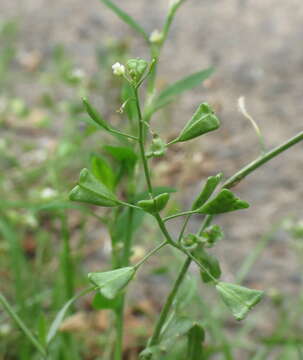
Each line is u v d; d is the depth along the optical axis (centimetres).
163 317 15
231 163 35
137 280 28
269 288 28
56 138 38
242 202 13
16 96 42
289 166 35
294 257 30
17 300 23
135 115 17
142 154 13
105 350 23
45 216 32
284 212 32
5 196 31
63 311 15
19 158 35
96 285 13
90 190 13
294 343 20
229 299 13
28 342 22
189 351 15
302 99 41
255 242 31
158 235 28
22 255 26
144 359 15
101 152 32
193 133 13
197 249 14
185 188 33
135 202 17
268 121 39
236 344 23
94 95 38
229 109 40
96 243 30
